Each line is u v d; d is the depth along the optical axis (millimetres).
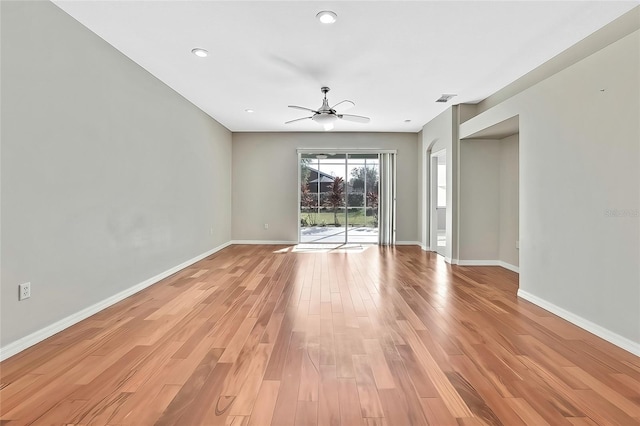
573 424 1554
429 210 6887
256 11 2701
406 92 4723
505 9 2664
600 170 2588
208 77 4180
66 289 2729
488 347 2379
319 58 3596
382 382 1909
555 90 3078
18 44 2281
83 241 2930
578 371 2045
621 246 2408
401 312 3109
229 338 2512
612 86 2479
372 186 7836
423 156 7039
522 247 3596
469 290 3883
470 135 4988
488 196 5332
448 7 2639
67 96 2729
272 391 1813
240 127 7188
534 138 3391
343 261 5676
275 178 7676
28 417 1583
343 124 6863
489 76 4109
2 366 2070
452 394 1794
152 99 4102
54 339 2479
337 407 1677
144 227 3949
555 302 3084
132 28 2973
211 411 1638
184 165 5070
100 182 3156
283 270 4938
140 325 2766
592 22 2854
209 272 4789
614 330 2457
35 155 2426
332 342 2449
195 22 2873
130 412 1626
